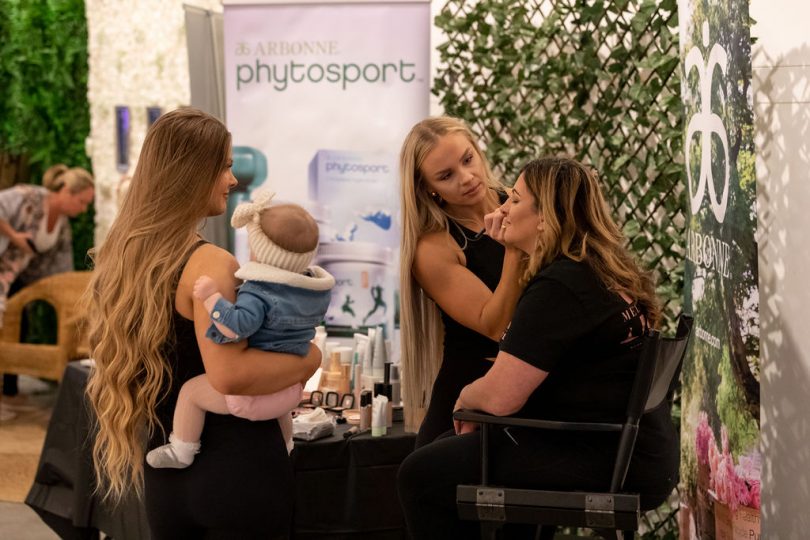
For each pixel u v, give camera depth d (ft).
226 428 7.11
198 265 6.95
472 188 8.85
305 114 13.25
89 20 22.93
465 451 7.80
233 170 13.41
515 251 8.15
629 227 12.89
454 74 13.94
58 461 12.46
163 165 7.02
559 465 7.48
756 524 8.51
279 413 7.20
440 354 9.54
